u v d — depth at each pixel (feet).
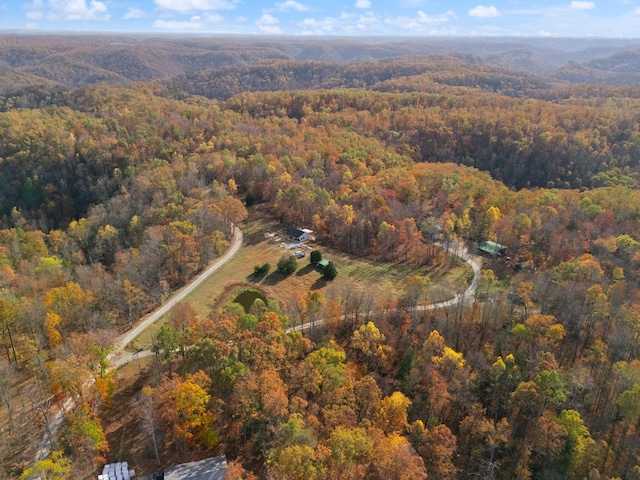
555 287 351.25
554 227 447.83
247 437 246.27
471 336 335.06
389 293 393.09
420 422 248.73
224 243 464.65
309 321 348.38
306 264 448.65
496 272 435.12
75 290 323.78
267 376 243.40
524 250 443.73
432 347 299.58
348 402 250.98
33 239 481.46
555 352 311.47
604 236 433.07
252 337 273.13
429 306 367.66
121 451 240.94
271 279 421.59
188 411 226.58
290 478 202.28
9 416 247.29
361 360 310.45
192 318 318.86
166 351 274.77
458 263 454.40
